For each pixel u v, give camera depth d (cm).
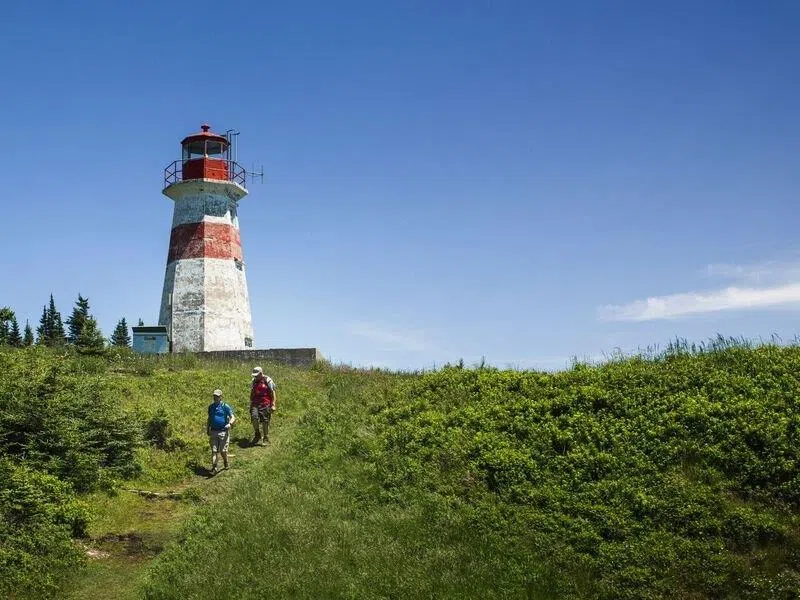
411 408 2184
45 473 1681
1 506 1477
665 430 1653
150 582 1341
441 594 1246
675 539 1336
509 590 1248
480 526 1470
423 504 1586
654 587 1239
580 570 1304
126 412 2164
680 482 1478
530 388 2097
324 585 1279
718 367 1939
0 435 1762
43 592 1301
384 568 1332
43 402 1906
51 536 1455
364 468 1831
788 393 1684
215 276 4097
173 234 4238
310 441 2148
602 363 2242
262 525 1531
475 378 2338
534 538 1408
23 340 5259
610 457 1599
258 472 1927
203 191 4216
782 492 1413
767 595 1189
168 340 3962
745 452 1511
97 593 1325
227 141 4372
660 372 1980
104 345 3338
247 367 3328
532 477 1612
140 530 1614
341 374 3278
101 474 1825
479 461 1711
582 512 1459
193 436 2259
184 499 1797
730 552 1294
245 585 1304
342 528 1504
